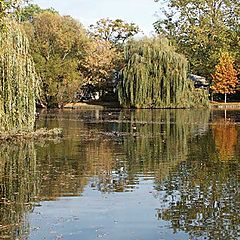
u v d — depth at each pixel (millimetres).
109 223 11070
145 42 56000
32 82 23172
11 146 22859
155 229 10672
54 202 12812
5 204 12586
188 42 73750
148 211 12000
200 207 12336
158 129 32469
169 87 55062
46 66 57938
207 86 73688
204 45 72375
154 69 54938
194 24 74062
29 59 22969
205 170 17219
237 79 69625
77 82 59438
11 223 11031
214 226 10852
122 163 18672
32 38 59281
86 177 15930
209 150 22266
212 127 34031
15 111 22922
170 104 55438
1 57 21969
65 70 59281
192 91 57031
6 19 21219
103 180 15484
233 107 62062
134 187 14539
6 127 23125
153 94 55312
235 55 69938
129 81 55312
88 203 12719
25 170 17125
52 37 60969
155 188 14383
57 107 59094
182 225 10930
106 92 67125
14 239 9992
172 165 18234
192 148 22984
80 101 66250
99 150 22078
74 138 26578
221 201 12852
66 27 62906
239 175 16266
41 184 14883
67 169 17359
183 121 39344
